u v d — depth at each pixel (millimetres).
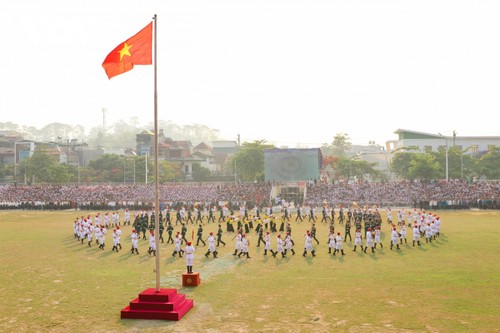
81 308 18875
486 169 91250
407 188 68750
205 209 55594
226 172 134500
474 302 18672
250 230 44188
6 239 39375
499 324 15938
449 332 15219
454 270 24656
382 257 28859
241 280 23328
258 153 90188
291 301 19359
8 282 23562
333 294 20328
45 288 22219
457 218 50594
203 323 16781
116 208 67562
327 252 31000
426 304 18500
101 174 107500
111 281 23516
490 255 28844
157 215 18719
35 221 54625
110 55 19797
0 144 121125
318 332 15523
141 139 133500
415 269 25125
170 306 17578
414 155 89250
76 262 28812
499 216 52375
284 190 75938
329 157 106188
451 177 88125
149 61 19594
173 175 108625
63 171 98562
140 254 31516
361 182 75625
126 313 17547
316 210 60906
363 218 44812
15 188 78812
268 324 16469
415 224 33344
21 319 17516
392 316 17047
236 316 17484
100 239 33969
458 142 112750
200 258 29625
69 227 48281
